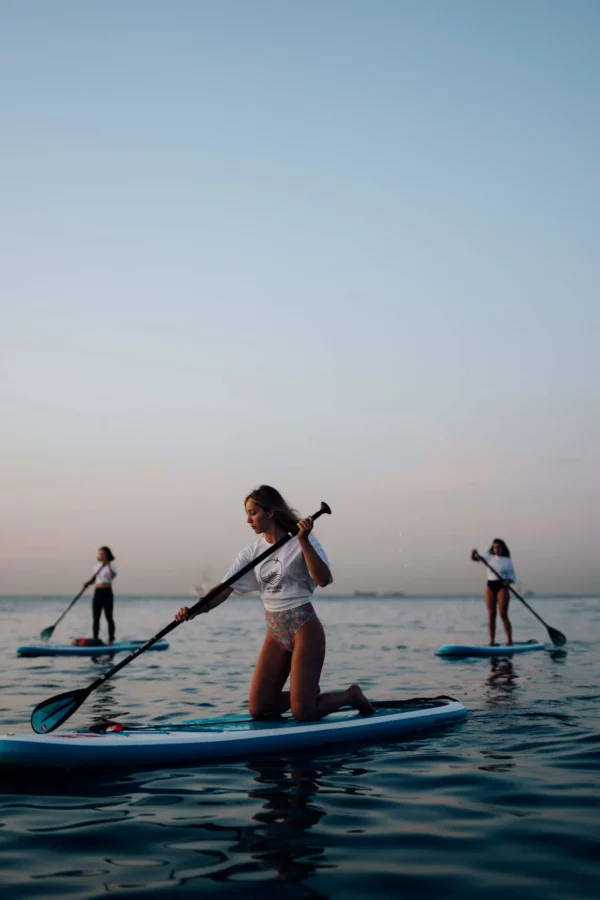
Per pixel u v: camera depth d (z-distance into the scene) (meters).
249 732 4.55
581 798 3.46
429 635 16.47
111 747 4.15
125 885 2.52
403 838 2.94
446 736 4.91
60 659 10.80
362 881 2.53
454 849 2.82
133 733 4.49
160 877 2.58
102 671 9.12
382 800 3.46
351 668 9.21
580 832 2.99
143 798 3.52
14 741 3.96
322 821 3.16
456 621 24.89
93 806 3.40
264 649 5.07
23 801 3.49
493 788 3.64
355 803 3.42
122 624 22.62
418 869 2.63
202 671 9.05
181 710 6.09
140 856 2.78
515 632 17.55
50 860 2.75
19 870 2.66
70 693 4.55
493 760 4.22
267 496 4.98
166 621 24.80
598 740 4.73
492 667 9.23
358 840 2.92
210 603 4.91
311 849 2.83
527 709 5.95
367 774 3.94
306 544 4.69
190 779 3.86
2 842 2.94
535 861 2.69
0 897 2.43
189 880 2.55
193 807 3.37
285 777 3.90
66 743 4.05
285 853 2.80
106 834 3.02
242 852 2.81
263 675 5.02
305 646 4.86
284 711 5.11
